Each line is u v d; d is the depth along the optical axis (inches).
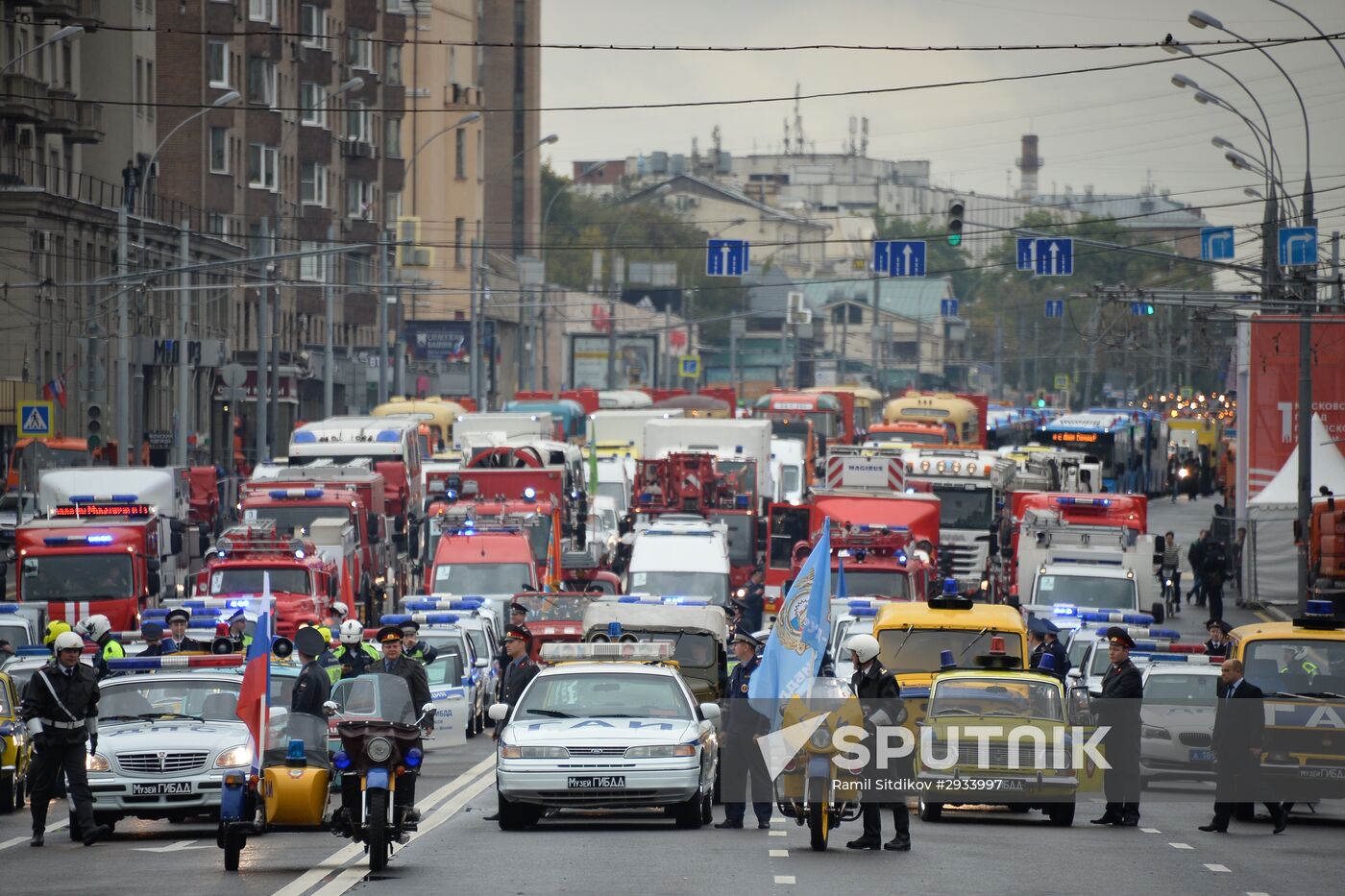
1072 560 5772.6
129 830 2876.5
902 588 5344.5
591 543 6811.0
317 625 4660.4
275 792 2315.5
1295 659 3134.8
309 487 5856.3
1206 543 7239.2
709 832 2677.2
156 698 2881.4
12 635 4190.5
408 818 2269.9
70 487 5625.0
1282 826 2822.3
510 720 2721.5
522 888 2064.5
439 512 6058.1
